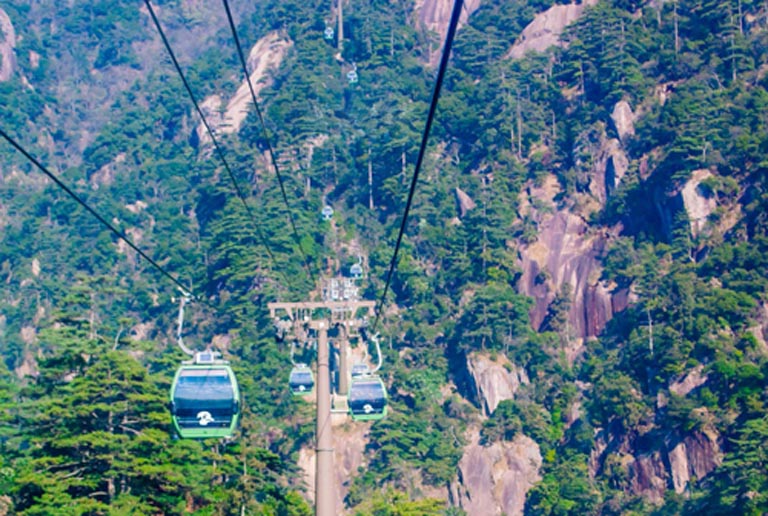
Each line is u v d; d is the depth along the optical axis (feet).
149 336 552.41
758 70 592.19
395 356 499.10
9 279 620.49
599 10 648.38
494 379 489.26
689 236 523.29
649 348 468.34
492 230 559.79
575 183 592.19
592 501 423.64
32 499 219.61
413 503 293.64
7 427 261.24
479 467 448.65
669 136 570.05
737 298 459.32
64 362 253.03
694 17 640.17
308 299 526.16
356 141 635.66
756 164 529.45
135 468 223.71
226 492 266.57
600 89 629.51
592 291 540.93
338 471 444.96
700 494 386.32
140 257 615.98
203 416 141.28
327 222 587.68
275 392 456.04
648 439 442.09
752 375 424.87
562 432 469.57
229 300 523.70
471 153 634.02
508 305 515.50
